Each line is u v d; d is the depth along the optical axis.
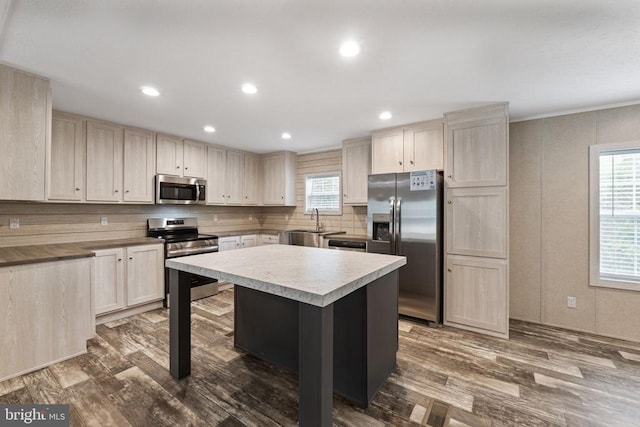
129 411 1.83
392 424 1.74
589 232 2.99
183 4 1.49
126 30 1.71
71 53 1.96
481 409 1.86
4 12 1.53
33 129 2.25
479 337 2.90
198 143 4.45
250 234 5.05
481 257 2.98
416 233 3.26
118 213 3.82
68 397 1.96
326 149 5.02
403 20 1.62
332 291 1.41
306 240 4.49
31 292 2.26
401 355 2.54
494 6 1.51
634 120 2.79
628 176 2.85
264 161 5.47
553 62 2.08
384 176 3.51
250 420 1.77
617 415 1.81
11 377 2.16
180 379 2.17
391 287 2.25
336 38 1.80
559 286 3.14
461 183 3.08
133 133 3.68
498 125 2.89
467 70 2.21
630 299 2.83
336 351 1.98
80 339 2.51
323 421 1.42
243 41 1.83
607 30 1.70
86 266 2.56
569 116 3.07
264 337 2.45
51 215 3.26
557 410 1.85
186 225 4.60
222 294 4.36
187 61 2.07
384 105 2.94
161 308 3.72
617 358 2.49
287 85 2.48
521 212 3.31
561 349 2.65
